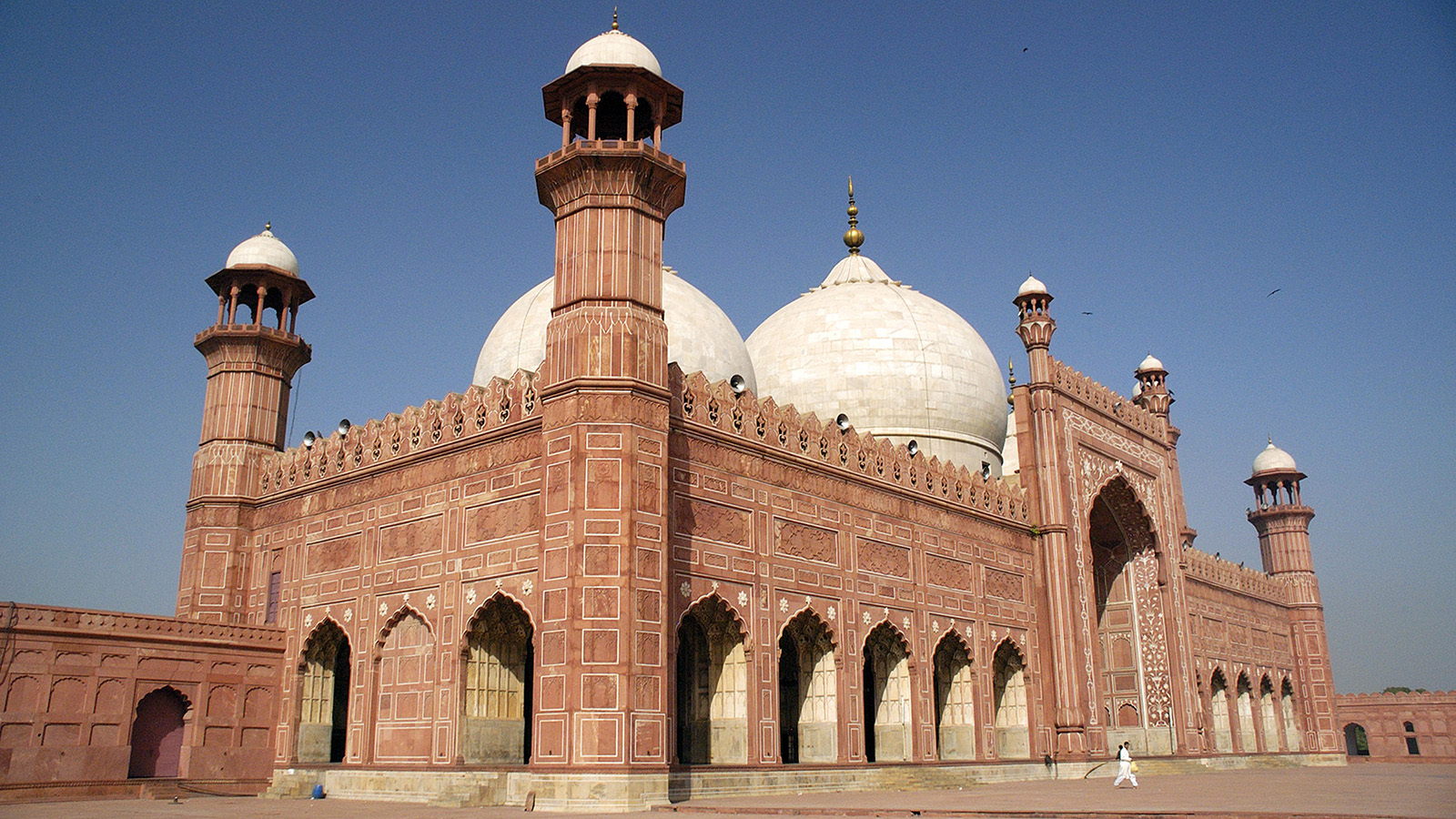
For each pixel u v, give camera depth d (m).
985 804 7.55
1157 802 7.59
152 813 7.62
